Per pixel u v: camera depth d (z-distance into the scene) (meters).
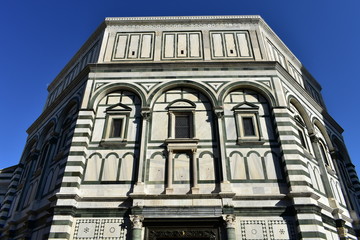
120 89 18.75
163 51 20.73
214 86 18.33
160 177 15.34
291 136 16.25
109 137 16.86
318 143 19.88
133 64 19.39
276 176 15.30
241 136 16.61
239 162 15.77
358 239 18.83
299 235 13.35
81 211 14.39
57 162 18.30
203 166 15.62
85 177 15.52
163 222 14.02
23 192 20.75
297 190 14.43
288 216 14.09
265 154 16.03
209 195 14.31
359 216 21.38
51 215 14.48
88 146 16.56
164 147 16.27
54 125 21.39
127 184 15.25
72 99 20.16
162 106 17.86
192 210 14.06
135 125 17.28
